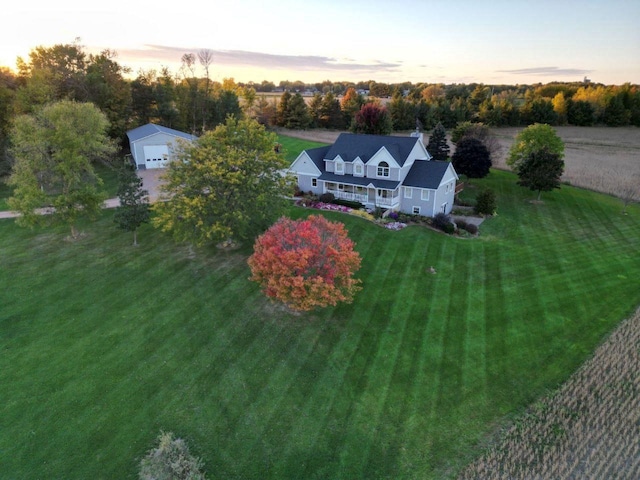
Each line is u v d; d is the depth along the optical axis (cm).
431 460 1745
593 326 2603
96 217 3562
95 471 1655
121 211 3184
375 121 7550
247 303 2686
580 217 4503
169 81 7262
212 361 2220
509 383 2144
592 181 5881
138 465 1684
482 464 1722
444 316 2655
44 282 2819
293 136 9038
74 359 2189
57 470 1650
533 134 5347
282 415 1930
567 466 1756
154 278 2914
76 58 5841
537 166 4919
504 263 3372
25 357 2189
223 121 7569
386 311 2678
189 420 1884
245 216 2997
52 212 3322
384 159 4209
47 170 3284
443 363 2266
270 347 2334
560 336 2503
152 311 2581
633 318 2686
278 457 1739
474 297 2873
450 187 4459
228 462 1714
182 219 3044
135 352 2256
